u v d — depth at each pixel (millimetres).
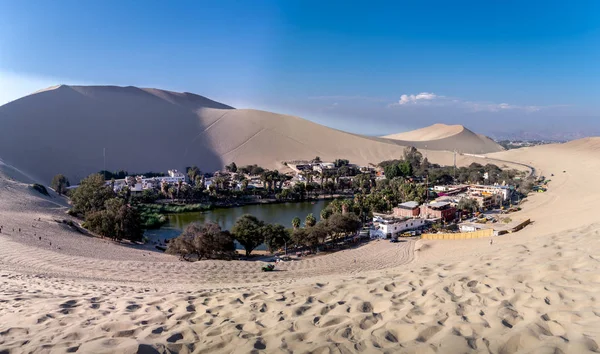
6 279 16562
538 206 79750
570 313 5809
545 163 175500
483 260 10906
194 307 8531
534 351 4902
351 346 5633
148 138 197750
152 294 10945
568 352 4754
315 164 176375
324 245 60562
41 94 195750
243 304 8469
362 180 126625
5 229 43531
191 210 94938
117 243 54500
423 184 122938
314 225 61312
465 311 6617
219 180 110750
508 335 5383
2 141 155875
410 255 45844
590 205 53188
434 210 75688
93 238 53594
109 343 6309
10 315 8500
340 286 9359
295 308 7629
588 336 4984
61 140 172500
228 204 103625
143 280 20734
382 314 6969
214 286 15258
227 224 79875
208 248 44344
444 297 7395
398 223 64562
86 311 8523
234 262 31797
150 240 65000
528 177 125062
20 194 73438
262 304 8234
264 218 87250
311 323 6773
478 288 7844
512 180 123562
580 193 86125
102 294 11422
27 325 7547
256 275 24578
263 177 118938
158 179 134500
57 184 107812
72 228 56375
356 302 7746
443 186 118188
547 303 6438
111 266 27375
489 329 5746
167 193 105125
